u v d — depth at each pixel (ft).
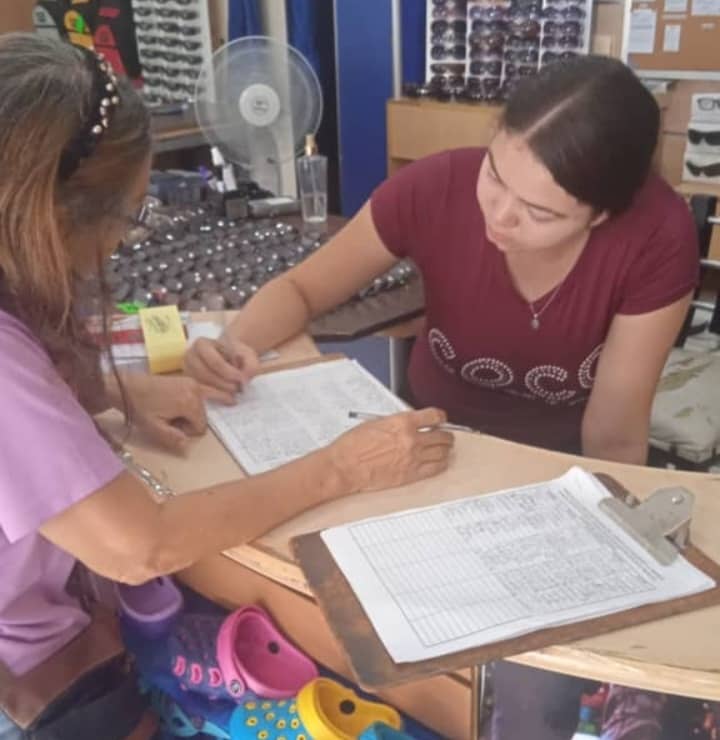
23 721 3.43
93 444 2.78
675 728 3.53
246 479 3.23
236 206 7.71
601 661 2.56
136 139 2.63
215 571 4.20
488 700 3.50
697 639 2.61
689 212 4.56
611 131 3.69
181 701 3.92
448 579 2.88
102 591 3.93
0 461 2.65
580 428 5.14
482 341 4.97
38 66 2.46
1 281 2.63
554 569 2.90
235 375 4.17
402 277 6.35
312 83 8.58
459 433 3.75
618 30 10.68
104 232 2.68
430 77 11.73
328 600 2.82
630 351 4.54
